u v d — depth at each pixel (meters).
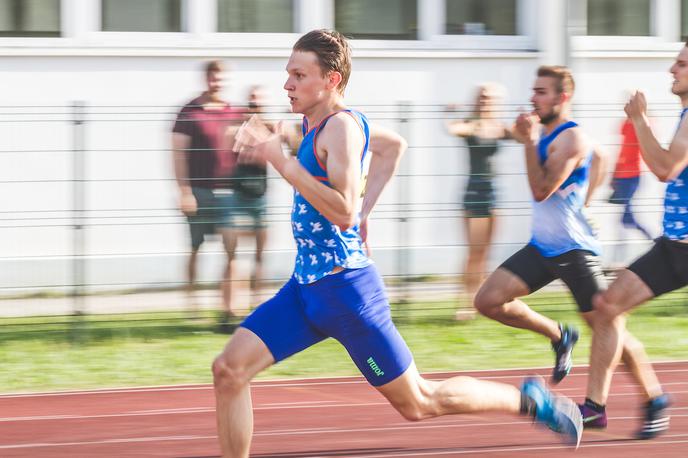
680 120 15.24
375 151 14.13
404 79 31.67
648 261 15.82
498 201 26.39
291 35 31.23
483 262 26.36
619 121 27.30
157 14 30.44
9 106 25.11
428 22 32.06
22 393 19.77
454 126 26.14
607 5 33.34
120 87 30.06
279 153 11.86
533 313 17.94
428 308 26.11
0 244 25.25
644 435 16.58
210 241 24.86
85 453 16.00
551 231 17.33
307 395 19.73
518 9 32.81
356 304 12.41
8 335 24.05
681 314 27.22
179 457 15.82
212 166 24.59
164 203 25.25
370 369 12.67
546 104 17.12
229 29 30.86
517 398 13.77
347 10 31.67
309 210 12.35
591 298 17.36
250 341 12.51
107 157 25.22
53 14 29.81
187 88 30.47
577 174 17.22
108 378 20.92
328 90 12.21
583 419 16.67
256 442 16.56
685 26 34.16
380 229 26.28
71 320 24.95
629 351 16.48
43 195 25.45
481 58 32.12
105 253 25.31
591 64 32.91
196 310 25.16
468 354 23.02
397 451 16.02
